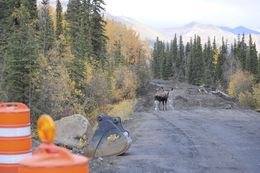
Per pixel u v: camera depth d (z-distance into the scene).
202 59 141.12
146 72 100.12
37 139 13.53
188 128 19.28
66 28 58.41
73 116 13.41
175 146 13.64
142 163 10.66
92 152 11.47
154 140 15.00
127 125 21.02
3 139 5.91
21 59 19.75
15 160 5.92
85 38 52.06
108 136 11.56
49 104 22.80
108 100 46.88
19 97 20.05
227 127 20.05
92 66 43.41
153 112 31.31
